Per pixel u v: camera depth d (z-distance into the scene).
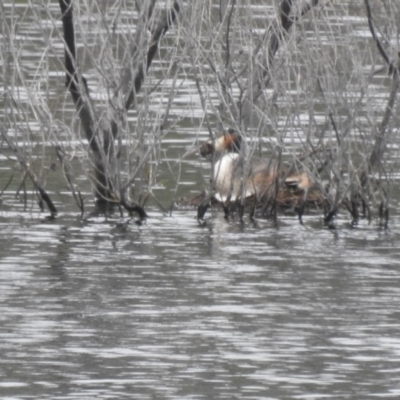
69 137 28.66
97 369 16.05
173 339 17.31
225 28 26.55
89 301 19.09
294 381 15.68
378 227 25.23
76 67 25.45
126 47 25.11
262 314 18.58
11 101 26.30
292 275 20.88
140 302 19.11
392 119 25.95
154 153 26.83
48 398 15.02
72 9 25.48
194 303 19.09
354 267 21.52
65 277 20.50
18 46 28.02
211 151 27.17
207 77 25.52
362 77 25.48
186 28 25.02
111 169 25.81
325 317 18.39
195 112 33.78
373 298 19.52
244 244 23.25
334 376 15.85
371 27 25.16
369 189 26.19
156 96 33.22
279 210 26.95
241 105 25.55
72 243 23.05
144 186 28.31
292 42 24.83
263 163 27.42
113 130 26.50
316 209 27.09
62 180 28.69
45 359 16.44
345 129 25.59
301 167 27.22
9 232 23.84
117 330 17.66
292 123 25.33
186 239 23.64
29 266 21.20
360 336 17.53
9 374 15.84
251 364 16.28
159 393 15.23
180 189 28.00
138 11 24.94
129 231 24.27
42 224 24.67
